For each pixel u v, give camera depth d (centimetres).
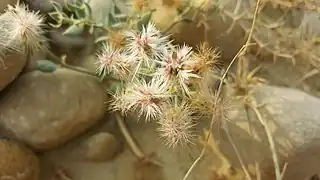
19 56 26
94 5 29
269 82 30
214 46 29
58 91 27
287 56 30
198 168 28
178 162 28
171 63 23
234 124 27
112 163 28
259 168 26
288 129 26
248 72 29
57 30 29
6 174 26
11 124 27
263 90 28
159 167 28
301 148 26
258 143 27
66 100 27
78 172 28
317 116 27
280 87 29
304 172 27
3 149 26
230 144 27
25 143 27
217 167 27
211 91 26
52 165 28
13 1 28
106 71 27
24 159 27
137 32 26
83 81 28
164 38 25
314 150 26
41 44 28
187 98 25
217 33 29
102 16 29
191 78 25
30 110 27
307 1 30
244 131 27
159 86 24
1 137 27
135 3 28
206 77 26
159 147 28
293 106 27
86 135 28
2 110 27
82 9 28
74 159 28
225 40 29
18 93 27
